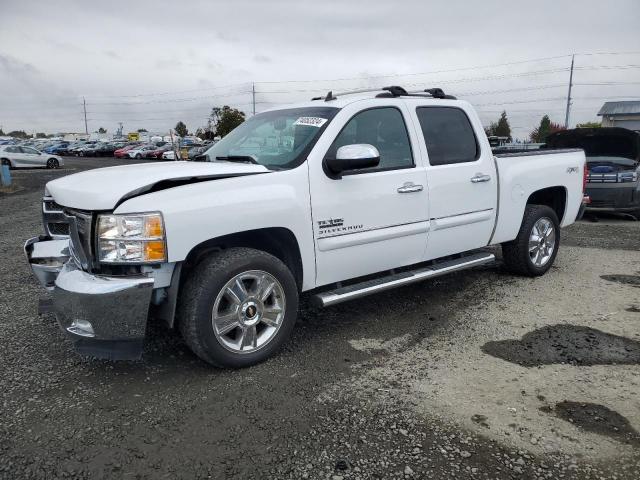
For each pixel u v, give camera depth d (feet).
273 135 14.37
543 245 19.60
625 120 184.03
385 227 14.24
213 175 11.76
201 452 9.17
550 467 8.71
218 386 11.46
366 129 14.16
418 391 11.16
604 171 33.37
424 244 15.37
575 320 15.17
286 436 9.61
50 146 192.54
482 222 16.96
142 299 10.81
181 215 10.90
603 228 30.53
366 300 17.19
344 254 13.60
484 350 13.24
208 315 11.41
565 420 10.02
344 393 11.10
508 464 8.79
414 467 8.75
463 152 16.46
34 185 67.26
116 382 11.66
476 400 10.77
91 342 11.18
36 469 8.74
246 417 10.23
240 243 12.78
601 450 9.11
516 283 18.89
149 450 9.23
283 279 12.42
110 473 8.64
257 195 11.91
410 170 14.75
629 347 13.28
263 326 12.69
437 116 15.99
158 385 11.53
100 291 10.53
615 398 10.78
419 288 18.42
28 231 31.48
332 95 15.28
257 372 12.11
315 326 14.98
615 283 18.71
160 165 13.19
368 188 13.75
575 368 12.16
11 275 20.52
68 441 9.50
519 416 10.17
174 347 13.47
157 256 10.74
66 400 10.90
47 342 13.83
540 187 18.97
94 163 134.21
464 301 17.01
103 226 10.78
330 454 9.09
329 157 13.20
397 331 14.57
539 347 13.34
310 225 12.80
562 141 37.01
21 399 10.95
